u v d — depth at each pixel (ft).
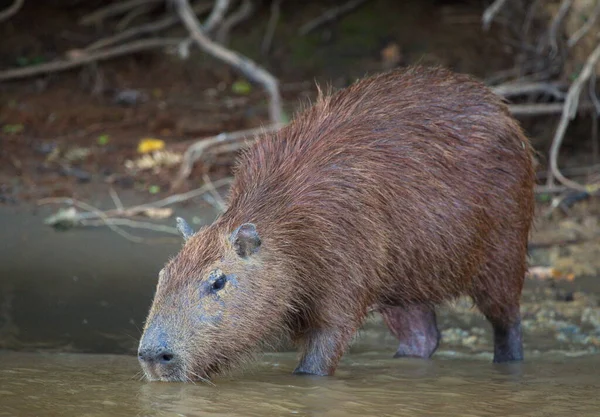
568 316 35.12
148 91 57.77
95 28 62.95
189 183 46.78
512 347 31.07
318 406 24.03
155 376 25.36
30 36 61.57
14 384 25.52
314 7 64.75
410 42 61.36
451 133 29.37
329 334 27.89
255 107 55.77
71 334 31.50
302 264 27.22
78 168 47.91
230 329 25.80
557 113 50.01
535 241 42.09
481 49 59.72
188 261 25.93
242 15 62.03
